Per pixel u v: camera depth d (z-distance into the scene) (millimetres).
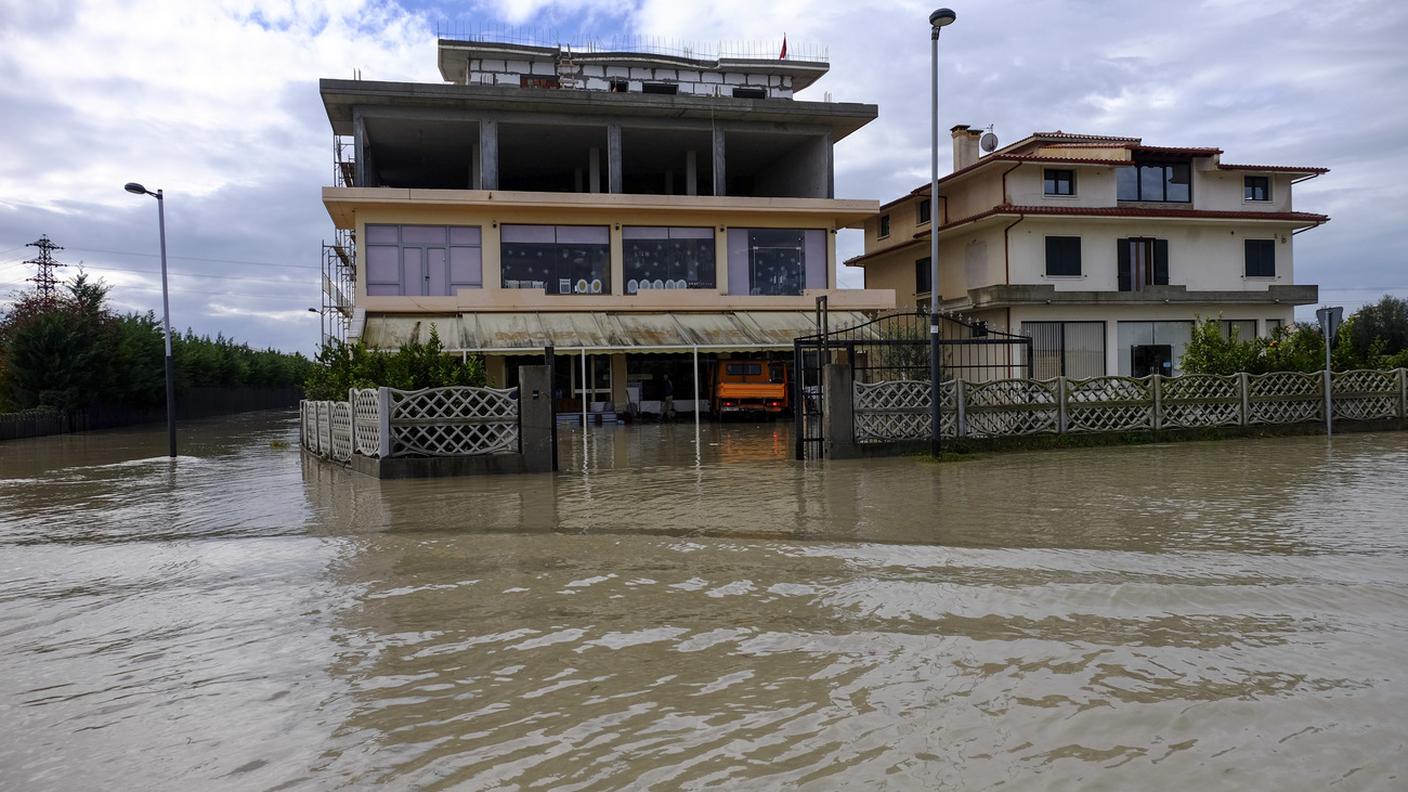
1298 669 4480
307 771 3547
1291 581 6215
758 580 6516
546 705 4180
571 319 31188
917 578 6469
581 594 6211
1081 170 34719
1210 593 5922
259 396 76625
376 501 11438
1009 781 3328
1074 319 34000
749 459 16625
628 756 3607
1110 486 11305
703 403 34469
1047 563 6863
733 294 34375
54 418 36438
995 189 34750
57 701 4406
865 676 4465
